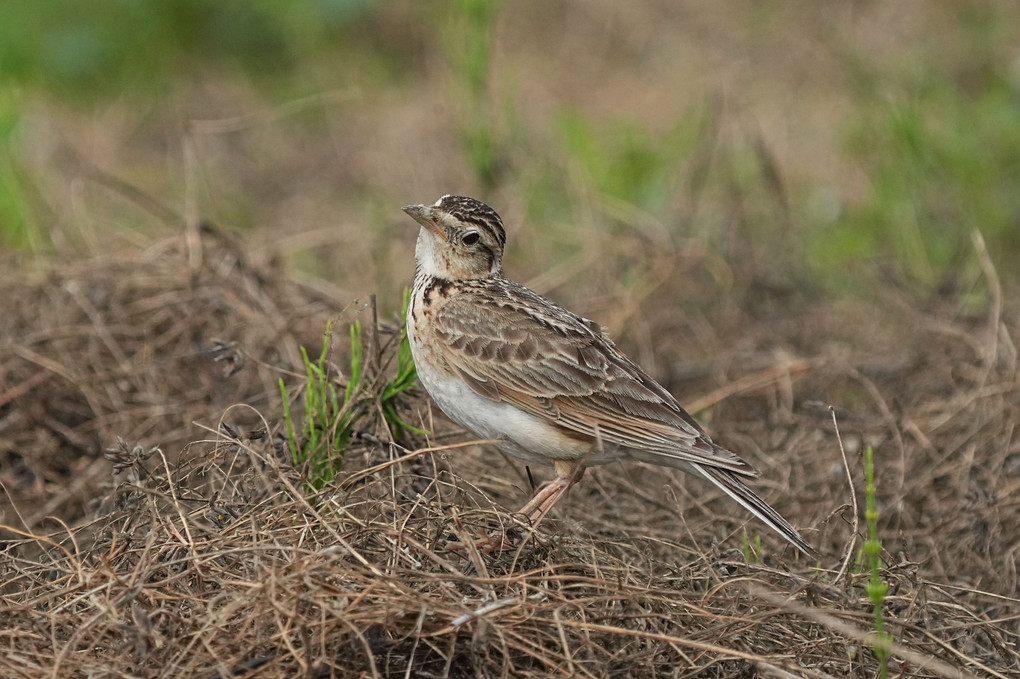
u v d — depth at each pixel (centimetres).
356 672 846
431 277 1150
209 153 2156
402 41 2469
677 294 1705
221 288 1439
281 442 1096
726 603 952
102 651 870
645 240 1762
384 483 1034
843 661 934
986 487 1263
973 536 1178
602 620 916
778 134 2133
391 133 2184
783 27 2467
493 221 1159
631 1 2598
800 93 2267
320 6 2442
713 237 1822
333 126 2233
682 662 902
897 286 1700
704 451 1048
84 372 1347
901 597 980
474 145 1841
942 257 1780
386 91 2341
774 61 2384
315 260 1783
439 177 2044
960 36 2331
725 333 1647
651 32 2525
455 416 1127
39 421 1291
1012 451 1302
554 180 1977
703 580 1014
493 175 1866
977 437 1338
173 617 863
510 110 1992
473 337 1101
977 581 1124
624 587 922
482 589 912
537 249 1836
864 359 1526
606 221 1836
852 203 1948
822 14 2456
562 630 856
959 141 1880
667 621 926
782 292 1731
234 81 2373
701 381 1541
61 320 1405
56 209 1800
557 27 2545
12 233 1673
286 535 955
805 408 1412
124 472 1091
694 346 1633
